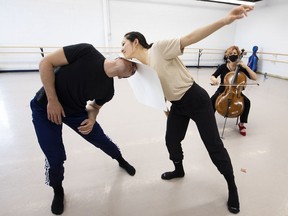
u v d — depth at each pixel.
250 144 2.11
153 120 2.74
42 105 1.08
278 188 1.48
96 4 6.18
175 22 7.19
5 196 1.39
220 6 7.52
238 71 2.24
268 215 1.25
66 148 2.00
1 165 1.73
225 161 1.20
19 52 5.85
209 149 1.20
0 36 5.59
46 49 6.13
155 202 1.36
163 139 2.22
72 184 1.52
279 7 6.17
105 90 1.10
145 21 6.82
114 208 1.31
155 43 0.96
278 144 2.11
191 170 1.68
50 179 1.22
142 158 1.85
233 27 8.01
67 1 5.89
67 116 1.17
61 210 1.27
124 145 2.09
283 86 4.89
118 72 0.94
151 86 0.97
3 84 4.51
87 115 1.25
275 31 6.39
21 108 3.07
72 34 6.22
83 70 0.96
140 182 1.54
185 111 1.15
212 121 1.14
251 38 7.34
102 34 6.53
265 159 1.84
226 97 2.20
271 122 2.68
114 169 1.69
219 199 1.38
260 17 6.88
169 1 6.85
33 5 5.63
